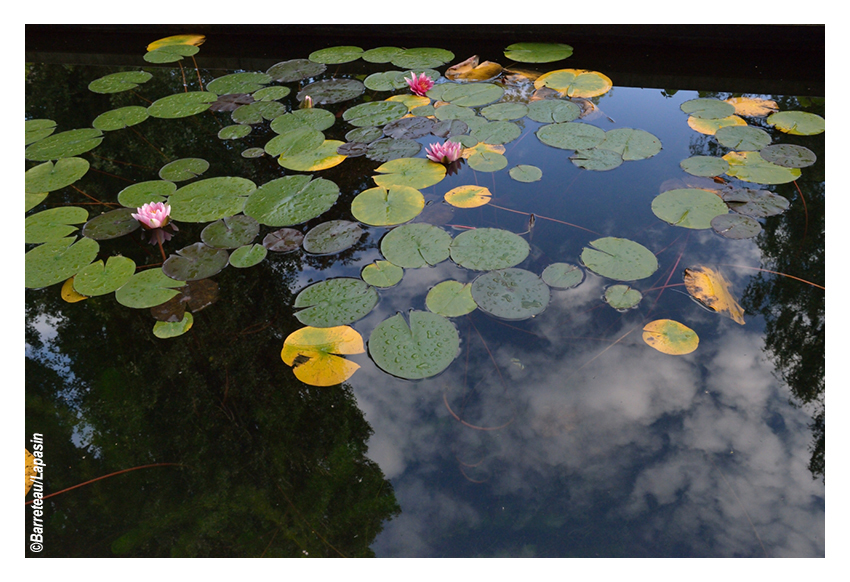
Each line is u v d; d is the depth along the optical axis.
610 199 1.92
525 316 1.50
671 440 1.26
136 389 1.44
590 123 2.34
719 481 1.18
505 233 1.77
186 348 1.51
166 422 1.36
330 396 1.37
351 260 1.72
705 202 1.86
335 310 1.56
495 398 1.35
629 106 2.46
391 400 1.36
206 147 2.32
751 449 1.23
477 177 2.07
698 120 2.30
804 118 2.24
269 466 1.26
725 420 1.28
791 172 1.95
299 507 1.18
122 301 1.63
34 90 2.90
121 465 1.29
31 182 2.16
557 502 1.16
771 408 1.31
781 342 1.44
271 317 1.57
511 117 2.39
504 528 1.12
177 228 1.91
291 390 1.39
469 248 1.71
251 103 2.64
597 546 1.09
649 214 1.85
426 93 2.63
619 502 1.16
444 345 1.45
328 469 1.24
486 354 1.44
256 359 1.47
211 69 3.07
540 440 1.27
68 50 3.39
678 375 1.38
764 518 1.12
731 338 1.46
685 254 1.69
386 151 2.22
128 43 3.44
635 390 1.35
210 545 1.12
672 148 2.15
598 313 1.52
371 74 2.86
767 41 2.73
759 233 1.73
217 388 1.40
